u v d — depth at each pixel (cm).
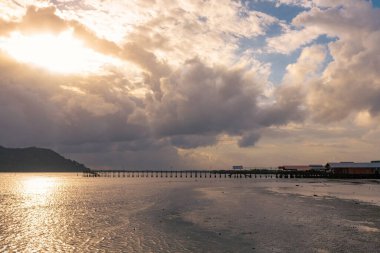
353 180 11919
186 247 2423
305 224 3241
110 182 12912
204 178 17338
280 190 7375
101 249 2369
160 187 9106
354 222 3341
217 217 3688
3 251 2320
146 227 3158
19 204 5094
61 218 3706
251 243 2523
